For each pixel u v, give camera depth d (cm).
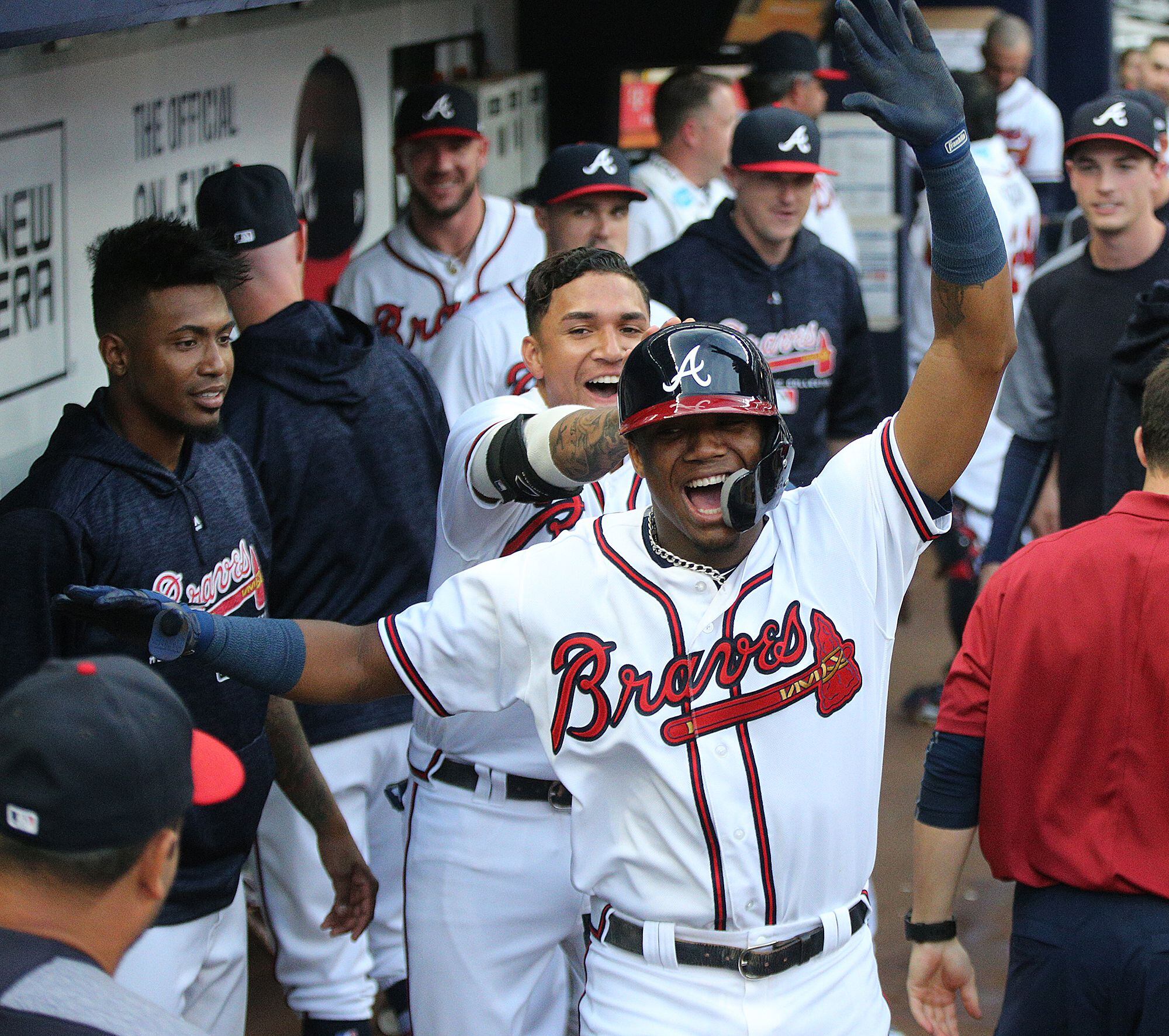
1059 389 843
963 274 379
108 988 275
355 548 656
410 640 407
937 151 371
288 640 406
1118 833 477
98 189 738
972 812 514
